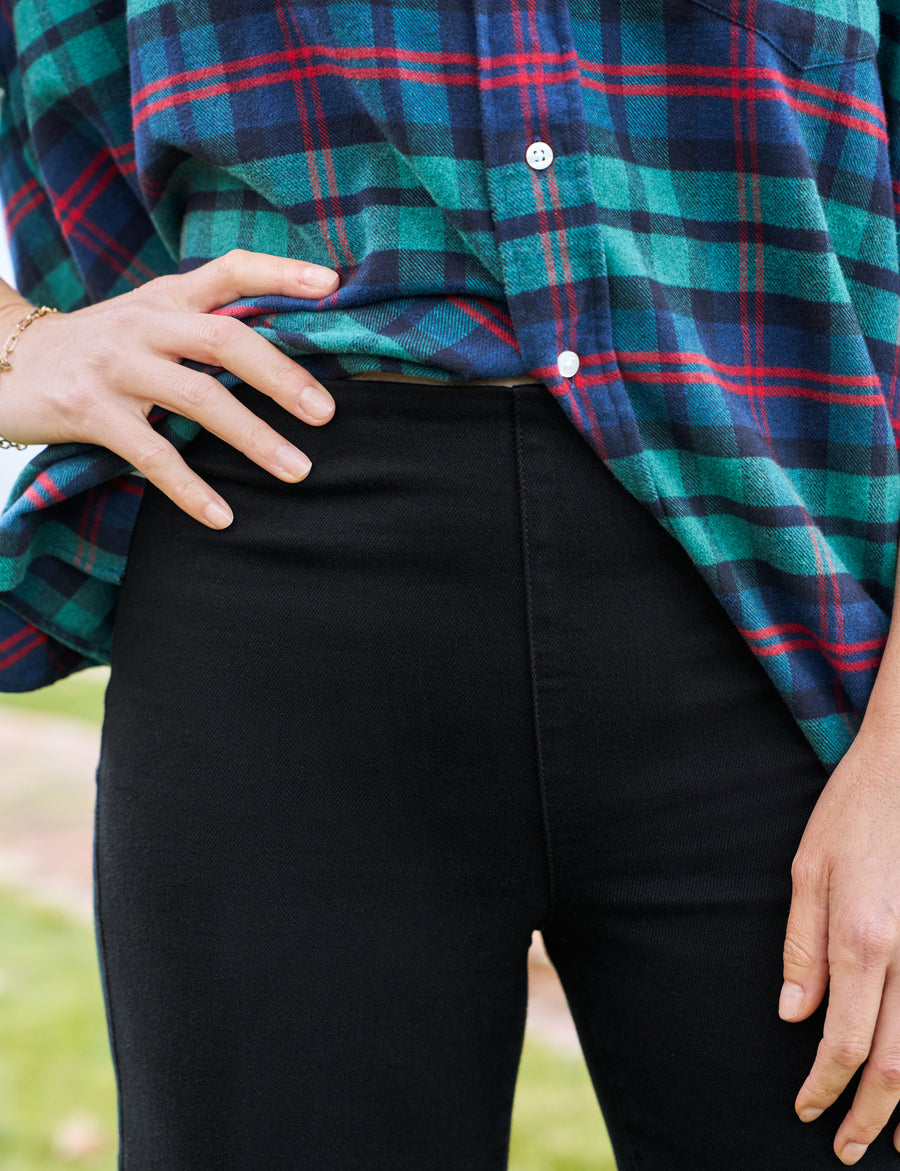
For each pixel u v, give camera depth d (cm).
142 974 88
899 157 93
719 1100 88
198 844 86
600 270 83
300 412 86
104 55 100
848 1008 81
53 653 109
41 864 314
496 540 83
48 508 98
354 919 86
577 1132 190
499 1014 92
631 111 86
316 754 85
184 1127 86
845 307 87
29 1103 206
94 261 110
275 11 85
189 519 91
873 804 82
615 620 85
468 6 82
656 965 89
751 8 83
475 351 83
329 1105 86
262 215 92
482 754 85
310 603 85
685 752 87
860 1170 85
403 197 85
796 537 86
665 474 85
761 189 86
